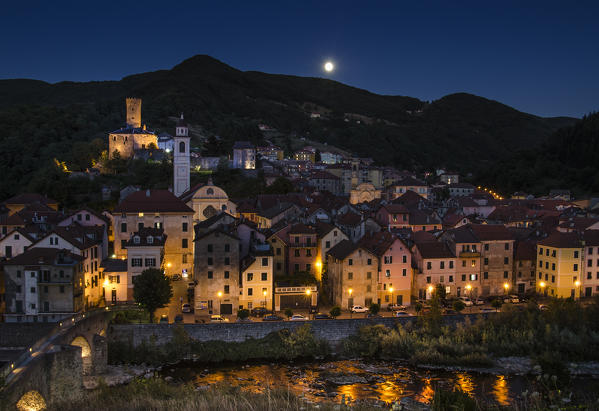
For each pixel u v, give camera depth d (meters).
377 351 84.81
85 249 90.25
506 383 73.81
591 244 104.69
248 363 81.06
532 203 185.62
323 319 87.94
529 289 109.88
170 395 58.00
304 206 151.75
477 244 105.06
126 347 80.94
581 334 86.31
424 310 94.88
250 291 93.62
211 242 92.12
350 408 42.94
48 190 187.50
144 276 84.81
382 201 175.25
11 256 96.19
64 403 58.53
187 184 166.25
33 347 61.12
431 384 73.38
